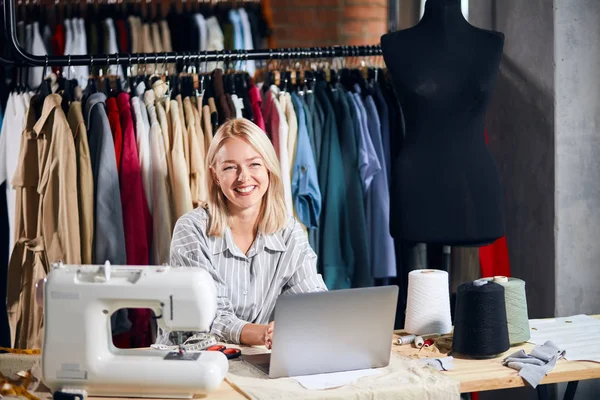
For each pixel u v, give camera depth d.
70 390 2.20
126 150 3.41
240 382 2.30
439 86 3.23
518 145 3.76
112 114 3.46
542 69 3.57
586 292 3.59
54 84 3.63
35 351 2.55
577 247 3.57
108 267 2.21
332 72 3.99
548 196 3.58
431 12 3.27
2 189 3.69
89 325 2.20
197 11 5.23
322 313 2.32
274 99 3.72
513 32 3.75
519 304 2.63
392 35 3.33
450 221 3.24
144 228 3.42
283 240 2.90
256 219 2.89
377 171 3.72
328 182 3.66
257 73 5.07
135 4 5.06
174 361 2.20
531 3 3.62
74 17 4.97
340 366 2.39
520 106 3.73
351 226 3.68
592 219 3.58
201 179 3.50
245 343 2.66
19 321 3.44
